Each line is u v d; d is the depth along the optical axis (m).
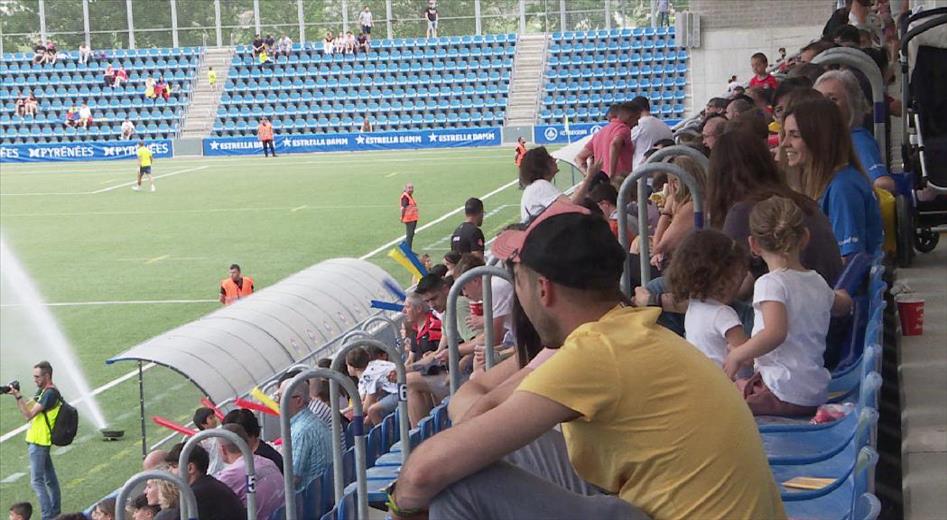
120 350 20.55
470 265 9.66
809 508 4.34
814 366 5.20
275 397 12.20
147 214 35.41
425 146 52.59
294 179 42.25
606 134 11.77
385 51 56.50
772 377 5.21
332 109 55.31
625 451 3.04
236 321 14.10
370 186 39.28
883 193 8.52
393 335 15.19
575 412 2.99
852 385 5.65
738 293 5.93
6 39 58.84
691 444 3.01
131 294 24.86
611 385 3.00
